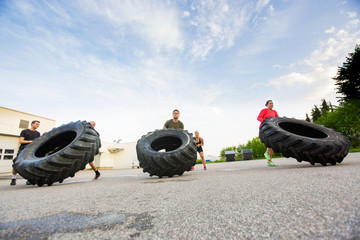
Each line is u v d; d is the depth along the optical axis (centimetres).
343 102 2095
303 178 176
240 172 305
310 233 59
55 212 105
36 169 268
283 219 73
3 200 153
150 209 103
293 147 307
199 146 563
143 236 67
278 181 170
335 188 120
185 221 80
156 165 307
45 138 362
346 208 78
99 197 148
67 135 381
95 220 87
